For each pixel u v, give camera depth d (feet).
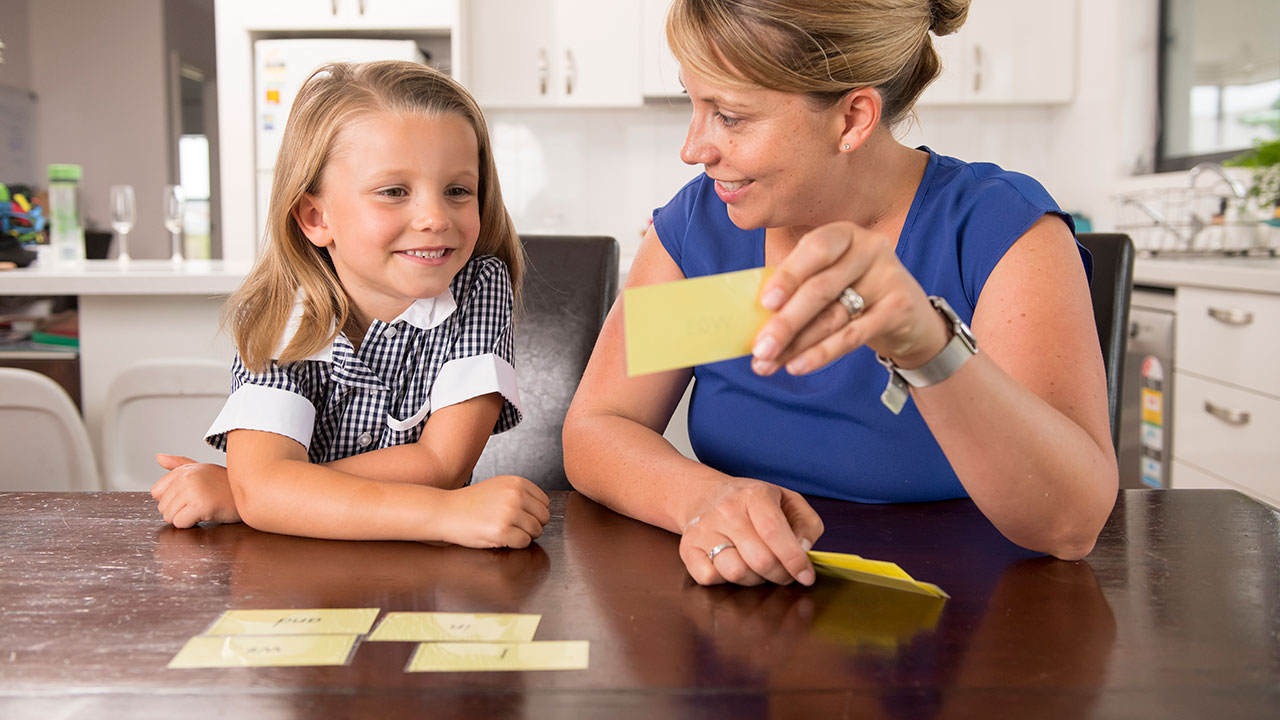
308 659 1.88
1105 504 2.49
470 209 3.43
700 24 2.72
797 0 2.64
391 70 3.45
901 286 1.98
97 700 1.72
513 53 14.62
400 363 3.58
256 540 2.71
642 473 2.93
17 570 2.42
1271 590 2.29
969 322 3.23
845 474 3.38
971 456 2.38
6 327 8.99
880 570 2.21
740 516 2.37
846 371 3.34
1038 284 2.99
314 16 14.01
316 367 3.42
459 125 3.37
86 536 2.73
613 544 2.68
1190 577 2.39
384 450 3.30
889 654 1.92
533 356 4.72
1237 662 1.89
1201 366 8.46
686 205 3.86
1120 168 13.29
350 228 3.31
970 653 1.92
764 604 2.19
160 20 26.08
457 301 3.65
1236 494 3.22
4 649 1.92
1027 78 14.52
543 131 15.53
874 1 2.72
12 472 6.31
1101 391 2.81
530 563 2.49
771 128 2.82
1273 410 7.36
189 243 14.25
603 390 3.51
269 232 3.49
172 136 26.84
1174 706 1.72
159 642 1.96
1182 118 12.66
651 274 3.84
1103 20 13.64
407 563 2.49
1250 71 11.24
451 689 1.76
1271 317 7.38
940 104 14.89
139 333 8.42
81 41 26.09
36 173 26.30
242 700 1.72
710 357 1.90
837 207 3.21
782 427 3.47
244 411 3.14
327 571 2.42
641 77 14.62
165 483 3.00
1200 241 10.27
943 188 3.34
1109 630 2.05
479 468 4.68
